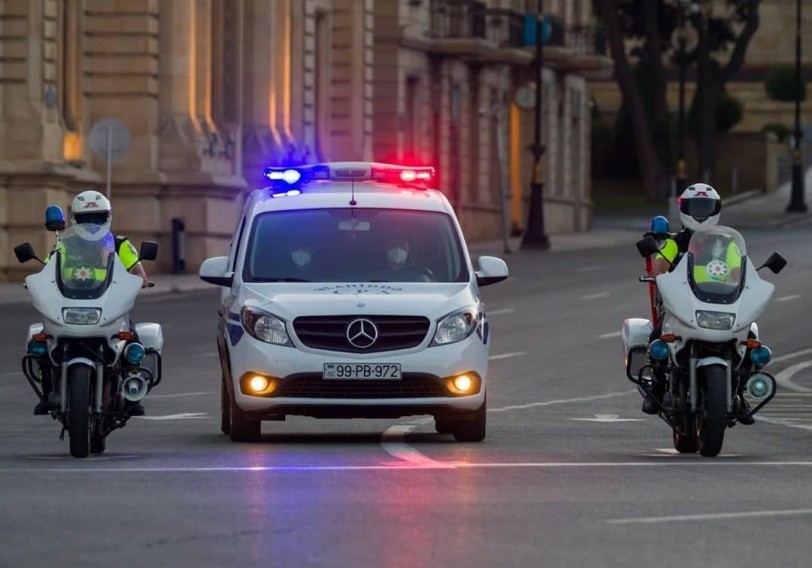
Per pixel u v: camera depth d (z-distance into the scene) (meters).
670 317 37.31
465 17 153.62
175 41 113.00
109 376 36.78
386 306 38.66
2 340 72.12
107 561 23.20
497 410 51.69
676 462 35.19
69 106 109.81
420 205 41.69
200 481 31.27
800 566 23.14
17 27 102.81
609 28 199.38
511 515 27.08
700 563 23.20
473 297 39.72
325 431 43.44
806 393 58.91
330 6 139.75
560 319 84.25
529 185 167.12
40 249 101.94
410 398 38.56
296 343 38.50
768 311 90.38
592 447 39.12
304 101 133.50
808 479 32.16
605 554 23.73
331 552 23.75
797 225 178.00
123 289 36.56
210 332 75.88
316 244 40.75
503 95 164.25
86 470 33.06
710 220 37.66
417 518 26.67
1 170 101.38
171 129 112.50
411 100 150.00
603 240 155.75
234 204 116.88
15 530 25.66
